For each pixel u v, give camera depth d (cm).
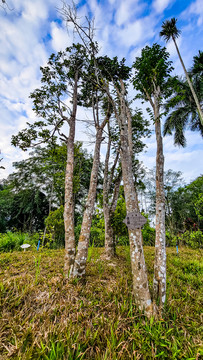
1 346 174
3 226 1491
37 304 246
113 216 639
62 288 287
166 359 178
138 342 192
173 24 754
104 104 678
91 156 1488
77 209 1488
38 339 184
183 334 221
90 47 445
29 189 1547
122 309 247
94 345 195
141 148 855
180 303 288
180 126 1192
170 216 1669
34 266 418
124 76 565
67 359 164
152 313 242
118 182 692
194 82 1104
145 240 1137
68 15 374
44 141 561
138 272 266
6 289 263
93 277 378
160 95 422
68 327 204
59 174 971
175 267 522
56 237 955
